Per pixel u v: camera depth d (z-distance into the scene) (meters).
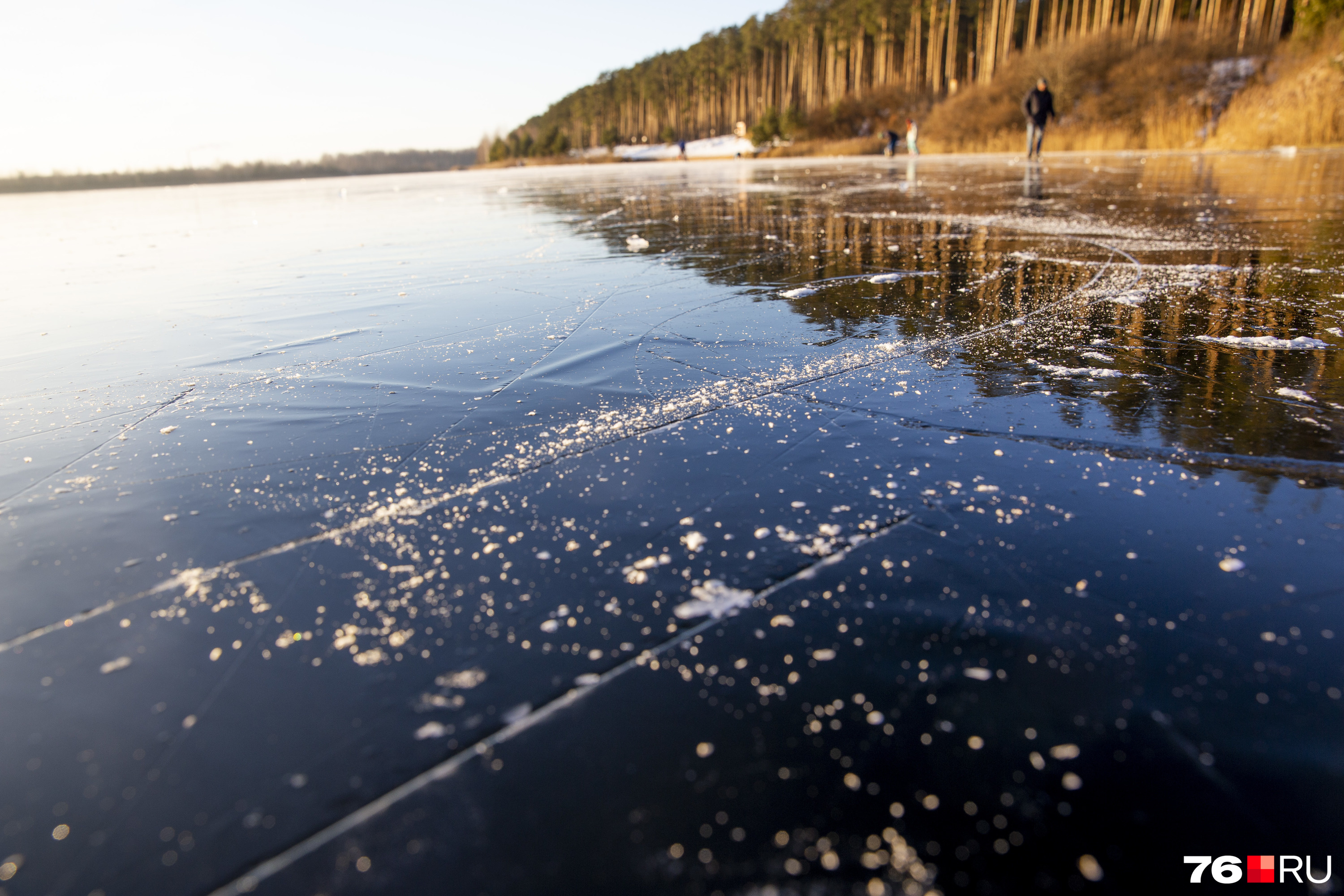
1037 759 0.88
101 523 1.59
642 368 2.55
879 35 41.09
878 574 1.27
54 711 1.03
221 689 1.06
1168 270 3.79
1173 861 0.75
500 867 0.76
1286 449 1.67
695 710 0.97
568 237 6.48
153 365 2.90
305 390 2.50
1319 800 0.81
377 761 0.91
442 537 1.46
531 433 2.00
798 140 40.38
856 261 4.47
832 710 0.97
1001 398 2.09
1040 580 1.23
